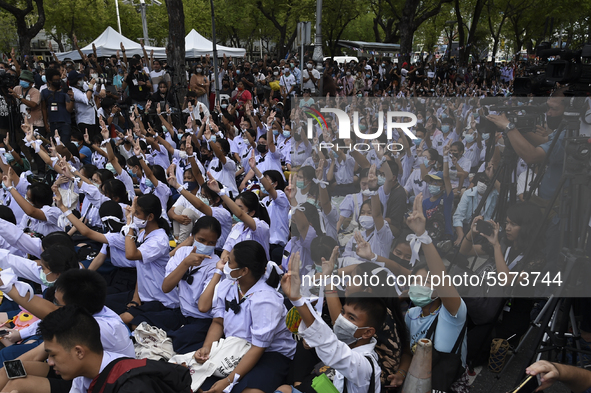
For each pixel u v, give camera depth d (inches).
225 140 280.2
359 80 716.0
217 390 115.6
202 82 528.7
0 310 161.9
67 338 86.4
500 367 132.6
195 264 143.2
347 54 2047.2
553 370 83.3
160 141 311.3
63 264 137.7
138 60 449.7
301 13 1211.2
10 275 113.1
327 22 1353.3
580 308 124.6
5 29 1326.3
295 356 128.0
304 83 542.3
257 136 355.3
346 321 100.8
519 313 137.4
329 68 716.0
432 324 111.1
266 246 176.2
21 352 125.8
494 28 1734.7
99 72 538.3
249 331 124.1
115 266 173.2
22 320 147.5
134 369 86.8
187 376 92.3
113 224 170.7
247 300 123.3
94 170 233.3
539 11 1186.0
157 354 132.5
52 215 195.5
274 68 695.1
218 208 185.6
